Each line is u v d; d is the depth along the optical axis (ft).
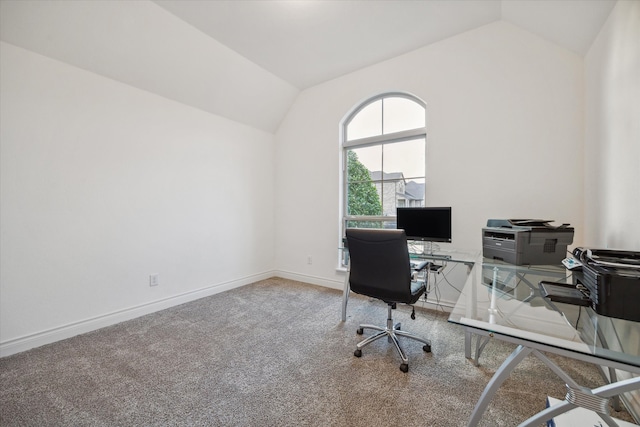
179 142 9.65
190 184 10.00
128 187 8.32
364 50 9.29
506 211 7.75
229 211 11.37
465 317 3.42
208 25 7.89
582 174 6.76
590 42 6.18
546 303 3.66
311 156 12.13
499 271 5.32
